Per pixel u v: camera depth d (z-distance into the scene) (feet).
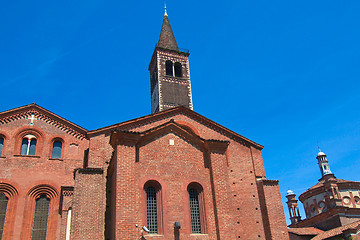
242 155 115.24
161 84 169.17
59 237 112.37
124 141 78.13
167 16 208.13
